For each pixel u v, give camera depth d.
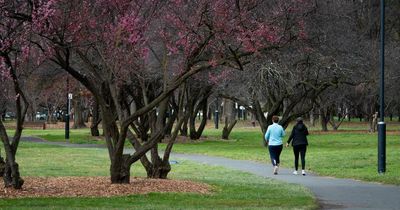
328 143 47.06
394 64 45.78
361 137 55.12
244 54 16.25
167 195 15.33
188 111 20.48
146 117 48.22
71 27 15.26
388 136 54.41
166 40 18.09
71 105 90.69
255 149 40.66
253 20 17.05
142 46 17.78
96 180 17.81
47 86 51.62
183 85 19.41
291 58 36.38
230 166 28.05
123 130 16.34
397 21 54.50
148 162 19.42
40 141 51.41
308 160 29.89
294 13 20.92
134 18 16.08
